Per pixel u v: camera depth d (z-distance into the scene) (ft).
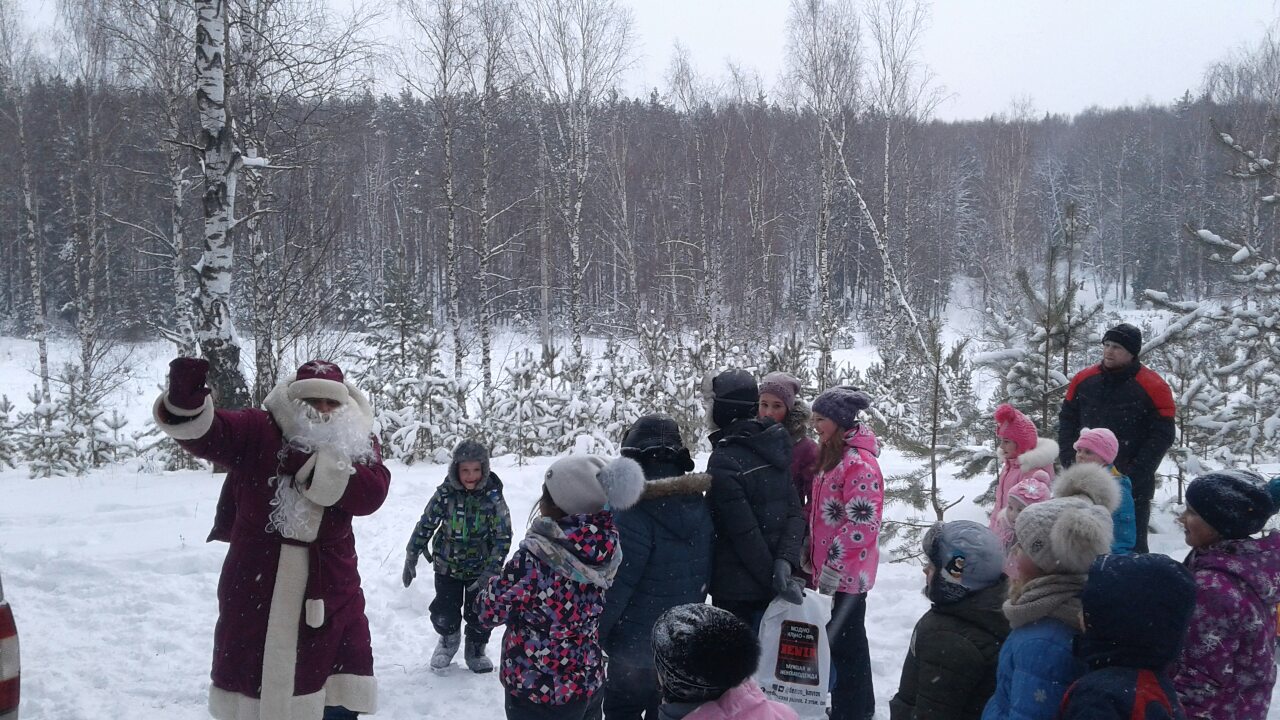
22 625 20.45
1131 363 20.25
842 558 15.02
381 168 165.27
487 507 18.21
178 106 63.21
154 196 86.89
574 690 12.59
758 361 60.08
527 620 12.55
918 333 57.31
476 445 18.21
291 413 12.91
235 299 95.86
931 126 213.66
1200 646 10.65
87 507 32.50
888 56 106.11
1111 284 195.21
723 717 8.12
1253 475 12.05
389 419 48.37
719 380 15.47
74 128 100.12
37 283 96.73
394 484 34.99
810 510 16.15
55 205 134.62
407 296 77.00
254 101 52.85
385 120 182.29
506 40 84.58
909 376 68.39
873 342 145.69
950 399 40.55
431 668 18.63
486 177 82.12
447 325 136.77
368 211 159.63
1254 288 26.84
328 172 76.18
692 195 131.23
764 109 147.95
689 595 13.55
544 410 49.57
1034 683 8.97
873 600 22.25
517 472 38.24
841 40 102.63
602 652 13.70
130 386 101.30
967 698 10.27
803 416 17.02
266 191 55.26
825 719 13.94
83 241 98.89
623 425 50.98
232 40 50.93
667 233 123.44
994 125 181.27
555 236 121.19
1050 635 9.14
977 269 200.85
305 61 53.67
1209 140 157.79
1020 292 29.12
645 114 176.04
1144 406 20.04
